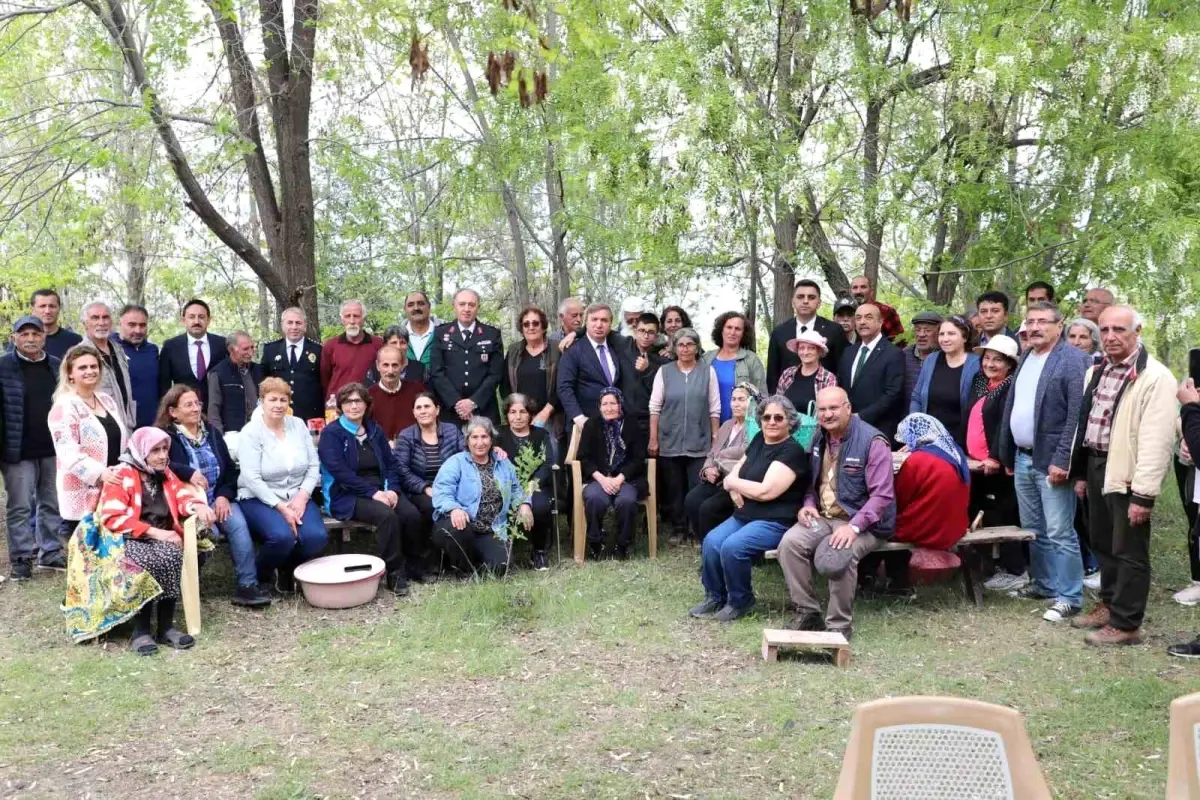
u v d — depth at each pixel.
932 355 7.03
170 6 8.29
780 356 8.00
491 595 6.25
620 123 9.20
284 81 9.88
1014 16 8.47
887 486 5.61
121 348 7.36
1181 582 6.52
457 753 4.10
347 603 6.32
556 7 8.16
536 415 8.05
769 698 4.68
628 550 7.59
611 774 3.88
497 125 11.77
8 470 6.87
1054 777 3.80
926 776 2.26
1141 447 5.10
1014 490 6.70
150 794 3.77
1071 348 5.80
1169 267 8.51
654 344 8.35
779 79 9.26
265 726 4.43
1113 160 8.59
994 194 9.12
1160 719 4.33
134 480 5.68
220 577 6.98
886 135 9.52
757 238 9.61
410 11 8.59
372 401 7.48
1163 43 8.14
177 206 10.20
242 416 7.69
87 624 5.60
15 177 8.41
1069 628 5.68
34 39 11.10
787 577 5.68
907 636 5.64
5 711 4.61
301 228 10.15
